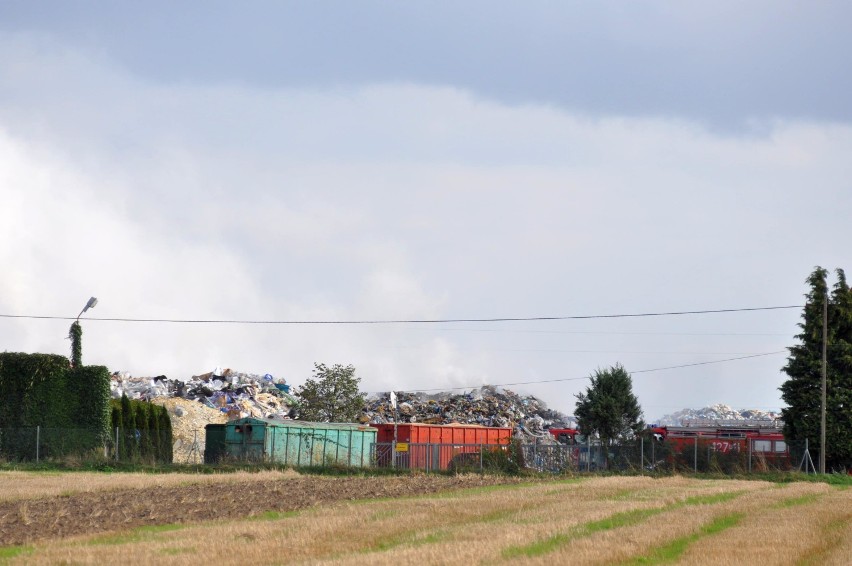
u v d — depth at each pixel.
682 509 74.69
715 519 67.06
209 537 54.19
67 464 127.88
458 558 45.47
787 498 89.00
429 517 65.31
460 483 109.00
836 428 138.50
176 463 136.75
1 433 134.12
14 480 100.31
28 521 62.72
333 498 84.19
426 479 117.69
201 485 96.69
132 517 66.75
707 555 49.25
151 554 47.38
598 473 136.25
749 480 126.94
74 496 83.00
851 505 82.12
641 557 47.72
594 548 50.00
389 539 53.75
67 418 135.50
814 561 48.59
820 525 65.19
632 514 69.69
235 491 89.75
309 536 54.47
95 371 136.62
